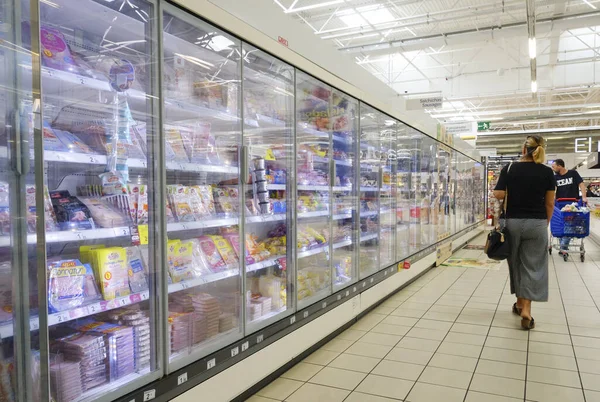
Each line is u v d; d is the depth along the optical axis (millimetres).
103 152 1971
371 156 4965
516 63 12219
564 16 8594
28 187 1481
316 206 3711
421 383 2889
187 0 2154
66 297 1749
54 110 1928
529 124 23922
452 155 9289
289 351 3100
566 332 3959
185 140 2410
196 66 2588
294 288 3221
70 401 1731
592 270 7203
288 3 8898
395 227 5520
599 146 13039
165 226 2092
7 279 1438
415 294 5531
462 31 9453
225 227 2756
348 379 2955
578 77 12617
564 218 8047
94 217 1898
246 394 2654
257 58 2865
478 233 13984
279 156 3260
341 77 3988
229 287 2693
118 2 1881
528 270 4039
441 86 14062
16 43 1446
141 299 2010
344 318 3990
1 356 1435
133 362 2004
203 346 2355
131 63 2061
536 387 2812
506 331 4004
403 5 8984
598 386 2814
